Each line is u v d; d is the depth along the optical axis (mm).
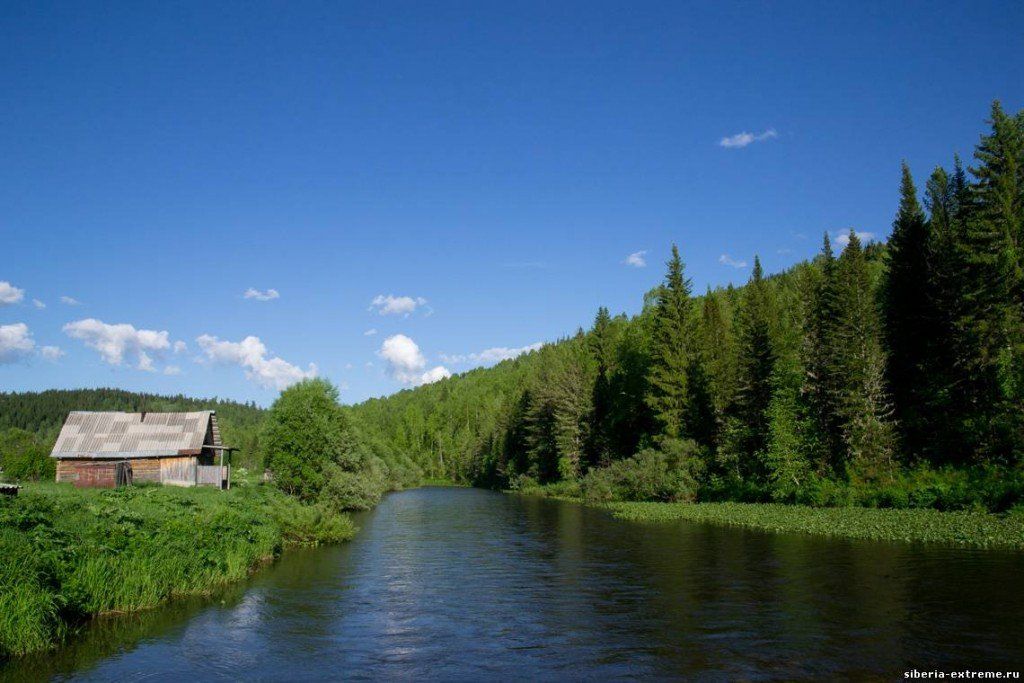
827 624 14867
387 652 13773
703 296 83688
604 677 11922
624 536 32469
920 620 14898
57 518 17766
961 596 17000
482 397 171000
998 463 36344
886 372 48281
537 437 87875
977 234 40562
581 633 14922
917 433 43625
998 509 32438
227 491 36625
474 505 60250
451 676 12180
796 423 47219
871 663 12180
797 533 31234
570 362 83625
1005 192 40719
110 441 42156
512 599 18750
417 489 107625
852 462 43344
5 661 12734
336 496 48656
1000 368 38031
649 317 80188
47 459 47156
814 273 70750
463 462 138000
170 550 19594
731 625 15094
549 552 27828
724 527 35281
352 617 16812
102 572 16297
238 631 15398
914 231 50031
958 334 41719
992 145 42188
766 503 45531
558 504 59125
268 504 34031
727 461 51906
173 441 42812
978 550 24078
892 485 39250
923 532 27938
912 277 49000
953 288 43094
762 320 56156
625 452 71938
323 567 24531
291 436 46250
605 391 77188
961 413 40938
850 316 46656
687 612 16453
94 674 12133
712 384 60531
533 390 92500
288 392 47625
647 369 71750
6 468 45938
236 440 120625
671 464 55125
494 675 12195
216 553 21516
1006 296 39188
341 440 53906
